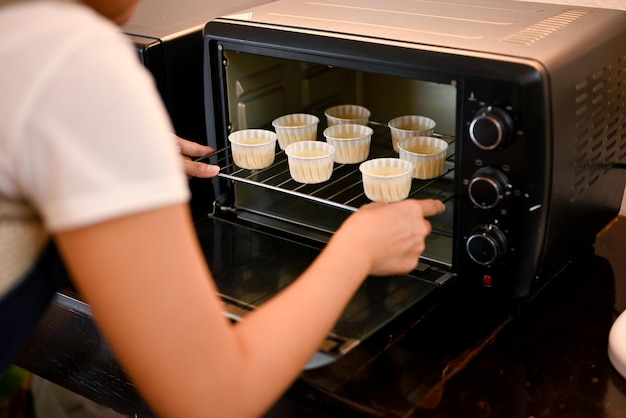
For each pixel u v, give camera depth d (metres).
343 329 0.84
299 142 1.14
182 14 1.20
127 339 0.58
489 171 0.88
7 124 0.53
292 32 1.00
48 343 1.10
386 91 1.29
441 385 0.86
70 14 0.55
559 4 1.14
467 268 0.95
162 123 0.57
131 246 0.56
